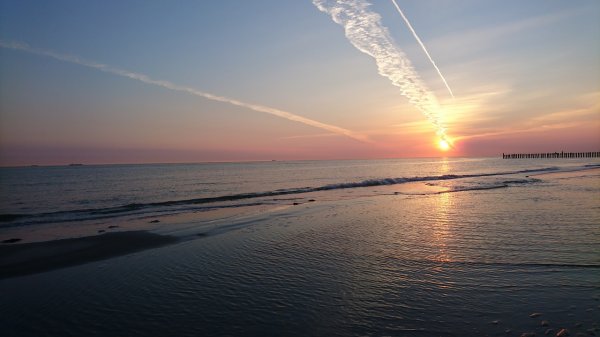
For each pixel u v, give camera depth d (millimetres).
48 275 8789
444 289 6984
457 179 41844
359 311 6141
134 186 40312
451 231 12234
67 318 6309
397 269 8328
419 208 18141
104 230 14727
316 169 90875
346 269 8461
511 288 6895
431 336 5223
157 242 12023
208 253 10414
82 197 28906
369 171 72312
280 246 10938
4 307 6840
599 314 5672
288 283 7633
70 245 11672
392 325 5609
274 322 5840
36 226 16031
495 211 16250
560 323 5410
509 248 9719
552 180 35750
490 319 5660
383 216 15953
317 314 6082
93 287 7840
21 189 37219
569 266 8062
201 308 6484
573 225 12508
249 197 26203
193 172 83188
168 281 8039
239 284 7660
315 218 15914
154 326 5879
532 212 15555
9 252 10828
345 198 24125
